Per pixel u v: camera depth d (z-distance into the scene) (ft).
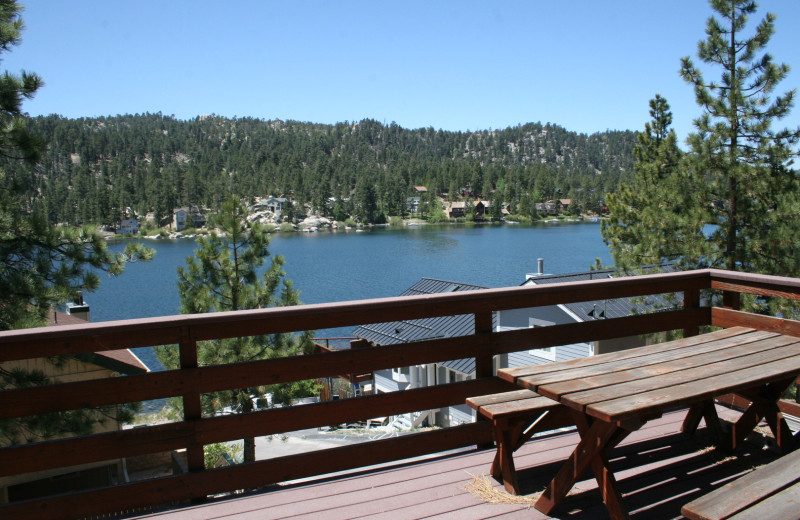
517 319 49.88
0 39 21.04
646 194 38.55
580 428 7.34
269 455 38.96
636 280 11.03
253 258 34.04
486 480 8.66
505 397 8.70
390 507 7.93
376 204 469.57
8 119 21.02
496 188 551.18
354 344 56.18
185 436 8.31
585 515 7.62
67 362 24.23
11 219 20.80
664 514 7.53
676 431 10.40
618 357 8.74
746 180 32.81
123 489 8.00
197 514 7.91
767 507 4.90
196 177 496.64
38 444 7.66
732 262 33.50
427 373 56.13
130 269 224.53
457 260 219.61
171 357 31.96
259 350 31.83
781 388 9.30
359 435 46.44
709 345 9.37
